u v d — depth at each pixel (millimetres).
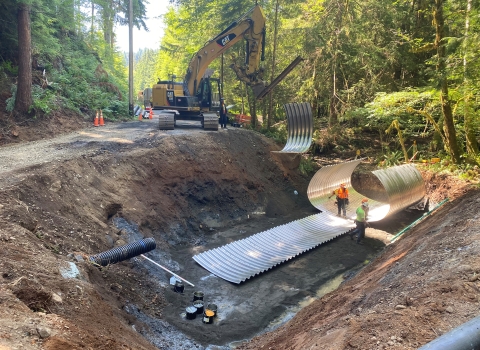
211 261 11422
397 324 4266
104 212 11016
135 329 6926
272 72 23875
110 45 38031
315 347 4473
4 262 5418
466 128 16609
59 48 21938
